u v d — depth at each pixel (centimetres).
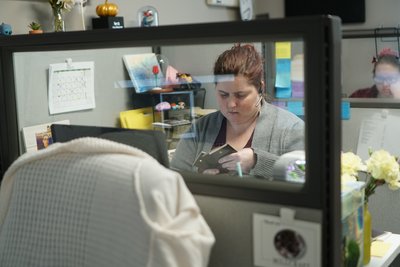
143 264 78
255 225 91
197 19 316
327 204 83
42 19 215
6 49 119
